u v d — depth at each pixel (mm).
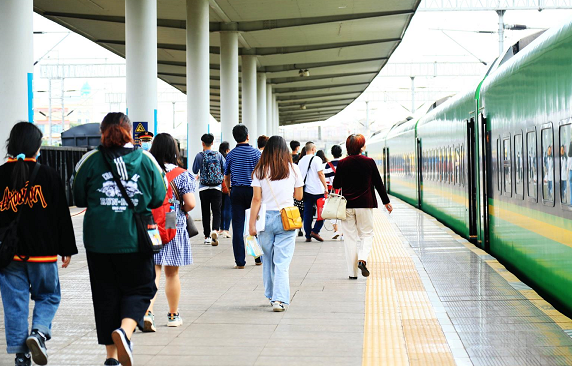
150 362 5301
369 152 46125
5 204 4875
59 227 5008
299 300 7703
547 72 7840
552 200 7660
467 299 7668
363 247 9039
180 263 6359
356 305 7398
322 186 13648
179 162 6559
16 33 9203
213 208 12953
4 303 4910
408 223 17469
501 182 10758
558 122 7355
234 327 6441
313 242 13648
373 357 5359
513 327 6344
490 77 11766
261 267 10297
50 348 5742
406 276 9297
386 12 24016
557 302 7555
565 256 7164
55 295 5090
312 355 5438
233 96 25453
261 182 7238
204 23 19875
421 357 5348
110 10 21953
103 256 4738
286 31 26609
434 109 19859
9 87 9172
